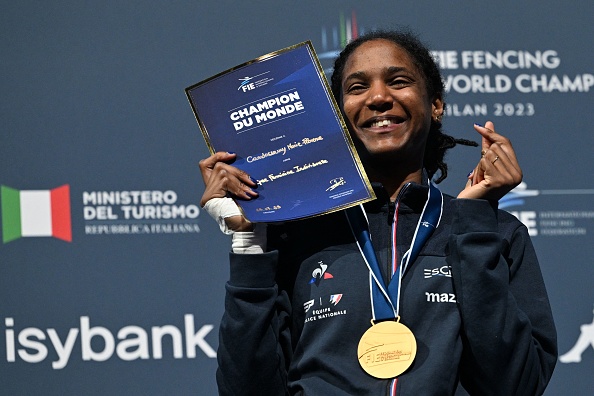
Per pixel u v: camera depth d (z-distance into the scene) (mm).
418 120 3934
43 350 6219
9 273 6242
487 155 3822
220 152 3916
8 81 6410
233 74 3900
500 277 3707
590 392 6453
